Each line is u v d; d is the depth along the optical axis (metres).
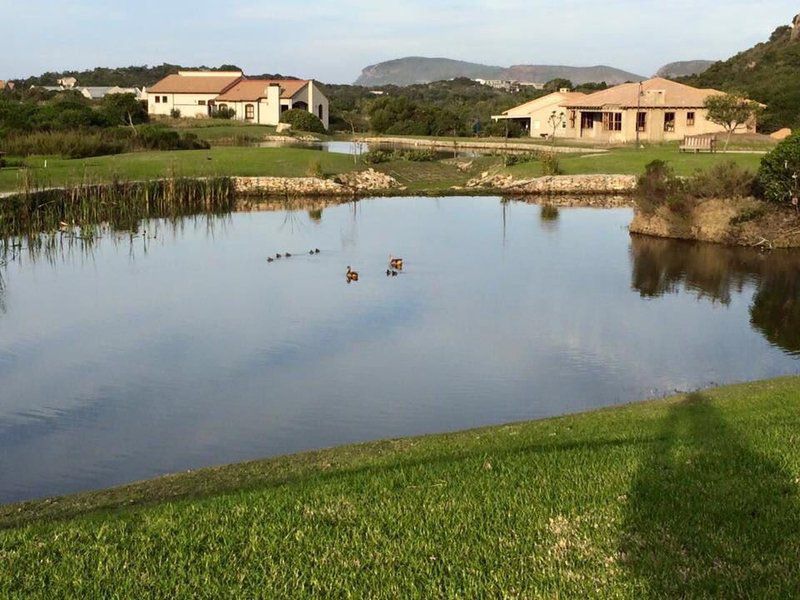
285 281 22.58
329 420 12.55
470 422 12.42
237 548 6.02
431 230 31.81
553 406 13.07
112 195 34.56
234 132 74.12
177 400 13.45
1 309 19.64
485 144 67.75
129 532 6.32
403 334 17.25
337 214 36.56
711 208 29.56
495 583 5.50
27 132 52.34
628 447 8.20
